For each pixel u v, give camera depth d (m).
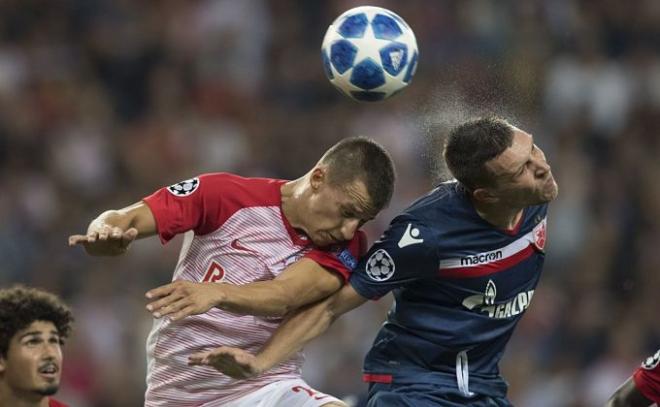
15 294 19.95
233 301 17.16
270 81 54.41
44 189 49.84
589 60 52.81
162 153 51.03
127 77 54.31
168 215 18.12
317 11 56.06
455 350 18.70
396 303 19.16
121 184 50.72
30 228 47.91
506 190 17.89
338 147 18.25
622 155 50.59
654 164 50.31
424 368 18.86
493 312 18.72
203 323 18.81
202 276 18.78
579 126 51.53
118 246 16.91
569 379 41.50
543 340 42.56
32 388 19.80
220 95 53.22
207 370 19.00
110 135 52.22
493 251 18.45
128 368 40.66
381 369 19.16
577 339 42.91
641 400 19.81
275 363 17.89
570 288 45.31
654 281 45.56
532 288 19.08
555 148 50.12
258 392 19.06
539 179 17.97
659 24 54.44
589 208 48.34
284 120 52.50
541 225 18.97
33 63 54.25
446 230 18.27
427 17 54.03
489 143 17.77
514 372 40.97
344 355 39.81
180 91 53.66
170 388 19.25
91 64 54.75
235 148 51.25
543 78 51.34
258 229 18.62
